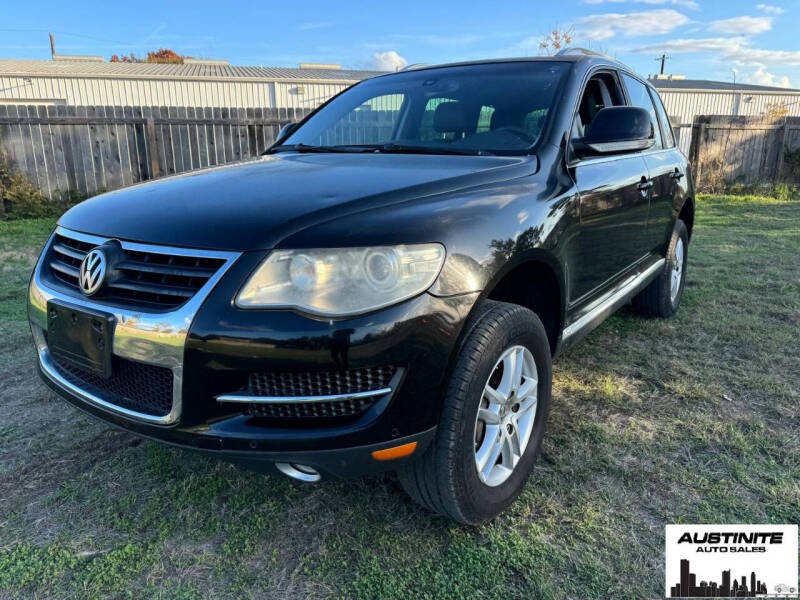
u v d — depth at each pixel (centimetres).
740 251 704
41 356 235
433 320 174
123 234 195
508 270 204
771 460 253
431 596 183
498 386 211
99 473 251
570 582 188
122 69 2439
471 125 285
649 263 387
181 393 175
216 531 214
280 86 2320
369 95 338
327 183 213
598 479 242
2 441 276
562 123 271
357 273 167
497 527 214
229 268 171
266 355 166
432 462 188
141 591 186
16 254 671
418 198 199
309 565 197
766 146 1319
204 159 1056
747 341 397
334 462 173
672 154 416
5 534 213
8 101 2059
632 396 317
